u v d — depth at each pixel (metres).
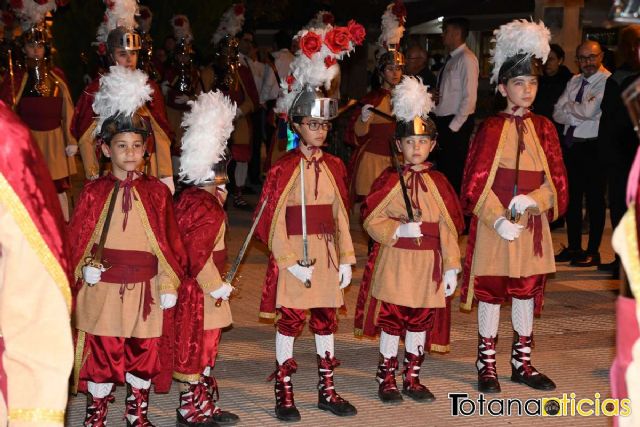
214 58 11.14
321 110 4.83
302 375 5.57
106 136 4.30
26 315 2.28
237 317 6.75
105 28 6.85
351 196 7.89
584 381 5.51
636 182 2.34
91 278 4.20
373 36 20.44
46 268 2.30
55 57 15.32
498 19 19.72
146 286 4.33
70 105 8.05
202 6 15.60
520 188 5.29
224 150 4.66
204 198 4.54
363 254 8.95
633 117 2.29
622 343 2.42
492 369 5.38
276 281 4.95
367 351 6.07
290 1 21.14
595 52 8.37
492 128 5.33
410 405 5.11
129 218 4.29
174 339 4.50
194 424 4.64
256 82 12.90
